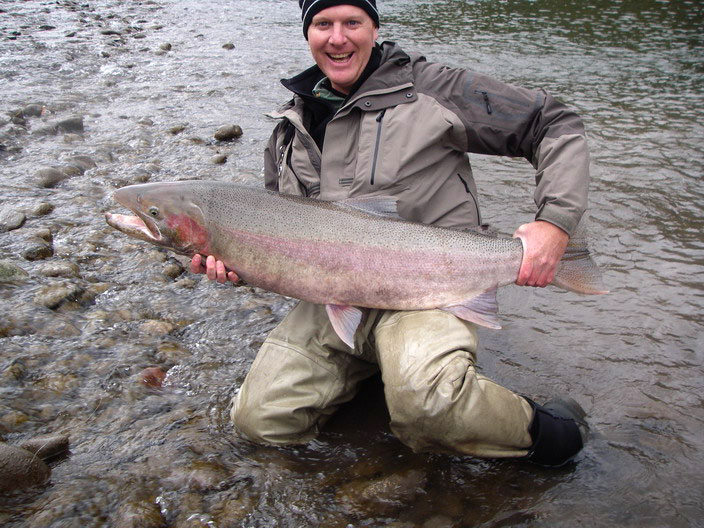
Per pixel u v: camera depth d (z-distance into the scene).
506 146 1.48
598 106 3.69
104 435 1.37
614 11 6.61
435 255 1.38
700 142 3.12
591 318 1.80
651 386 1.52
